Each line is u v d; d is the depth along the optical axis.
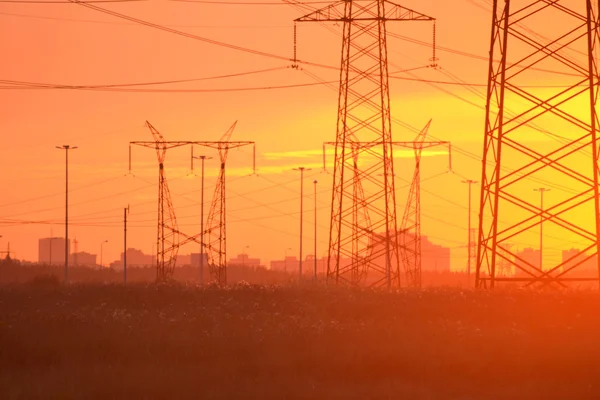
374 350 123.38
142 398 101.88
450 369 116.38
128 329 144.38
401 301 187.38
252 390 104.25
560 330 142.25
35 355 130.12
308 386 107.00
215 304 198.62
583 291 192.38
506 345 126.50
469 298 183.62
